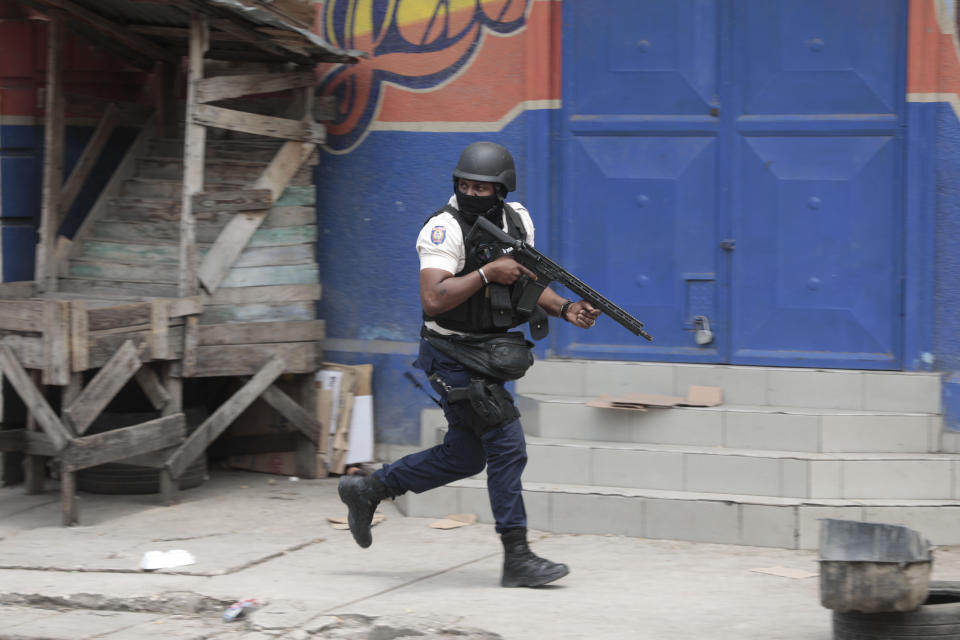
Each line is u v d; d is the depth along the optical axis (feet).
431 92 29.30
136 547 23.26
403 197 29.86
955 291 25.35
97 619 19.11
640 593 19.89
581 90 28.14
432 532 24.80
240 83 27.50
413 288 29.86
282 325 28.60
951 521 23.21
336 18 30.12
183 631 18.28
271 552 22.88
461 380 19.92
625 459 25.18
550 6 27.91
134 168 30.45
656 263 27.78
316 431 29.78
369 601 19.34
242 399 28.07
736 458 24.35
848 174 26.35
